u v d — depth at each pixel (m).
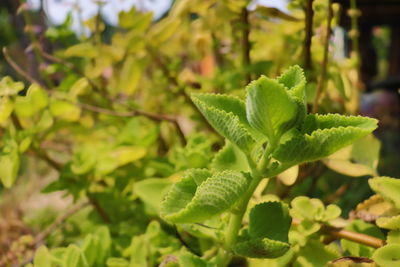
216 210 0.38
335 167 0.54
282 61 0.69
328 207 0.48
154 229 0.54
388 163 1.09
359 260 0.42
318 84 0.57
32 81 0.62
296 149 0.36
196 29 0.73
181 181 0.40
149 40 0.66
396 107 1.59
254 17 0.76
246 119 0.39
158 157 0.66
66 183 0.61
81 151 0.62
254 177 0.39
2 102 0.56
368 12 1.55
